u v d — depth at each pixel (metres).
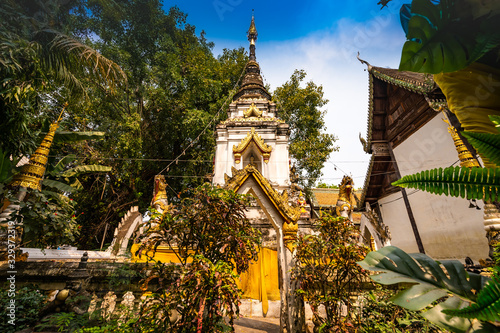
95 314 4.41
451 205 10.05
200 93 20.16
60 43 4.93
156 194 10.12
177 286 3.24
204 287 3.12
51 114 10.36
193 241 3.97
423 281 1.47
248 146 13.46
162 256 7.69
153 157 20.53
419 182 1.27
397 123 13.20
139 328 3.32
